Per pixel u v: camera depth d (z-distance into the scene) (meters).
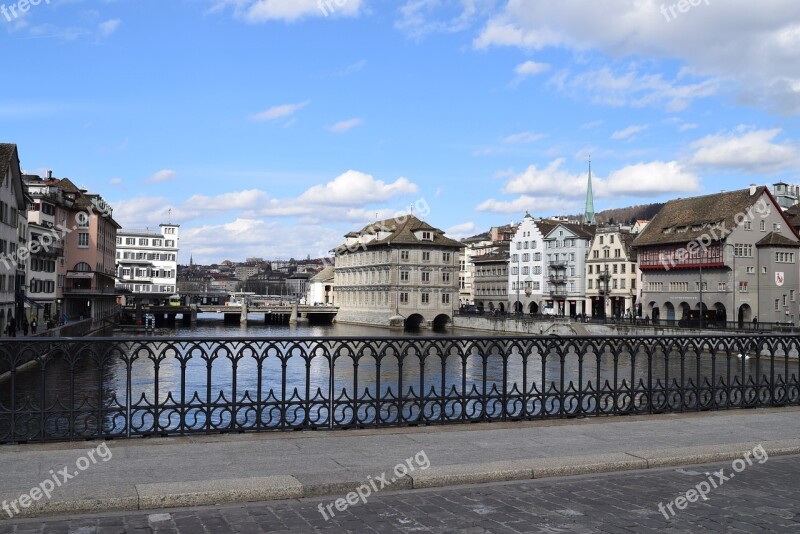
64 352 10.70
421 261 132.88
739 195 93.62
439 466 9.26
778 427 12.57
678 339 14.22
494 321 118.75
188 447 10.35
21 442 10.43
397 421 12.21
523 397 12.99
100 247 117.12
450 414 12.58
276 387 34.75
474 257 157.50
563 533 7.07
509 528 7.21
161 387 35.66
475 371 49.72
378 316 136.25
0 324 62.81
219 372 44.94
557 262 131.50
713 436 11.70
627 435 11.70
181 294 186.38
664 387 14.09
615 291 120.56
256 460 9.62
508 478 9.16
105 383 39.34
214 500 7.95
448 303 135.00
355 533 7.02
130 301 172.50
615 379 13.77
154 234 196.75
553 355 65.12
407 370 50.69
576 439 11.32
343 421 11.98
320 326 141.50
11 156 66.12
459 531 7.10
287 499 8.19
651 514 7.74
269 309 150.75
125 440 10.79
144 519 7.39
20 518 7.38
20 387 38.75
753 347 14.97
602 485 8.96
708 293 91.75
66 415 10.66
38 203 92.00
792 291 90.44
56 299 97.94
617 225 131.62
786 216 96.31
